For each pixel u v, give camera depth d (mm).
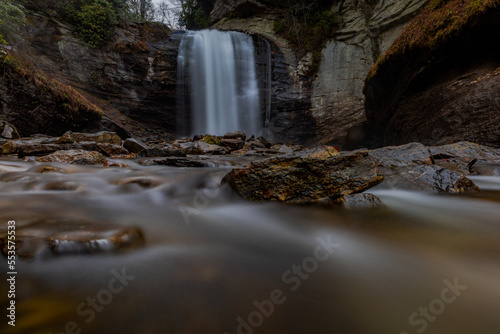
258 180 2965
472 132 7125
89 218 2039
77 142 8023
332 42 20891
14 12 11992
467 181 3445
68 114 11633
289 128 21266
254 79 21812
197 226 2131
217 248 1735
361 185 2854
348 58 19906
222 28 24219
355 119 18641
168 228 2041
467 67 8336
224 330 1004
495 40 7418
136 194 3025
